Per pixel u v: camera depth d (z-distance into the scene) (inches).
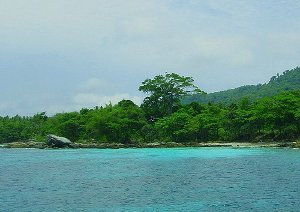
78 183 1430.9
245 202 1032.2
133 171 1772.9
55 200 1102.4
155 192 1209.4
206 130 3902.6
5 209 990.4
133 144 3855.8
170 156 2583.7
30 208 1000.9
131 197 1133.1
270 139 3619.6
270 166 1834.4
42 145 4215.1
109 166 2022.6
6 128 5905.5
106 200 1095.0
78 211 968.3
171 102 4970.5
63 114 4955.7
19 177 1624.0
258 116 3533.5
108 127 4074.8
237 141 3821.4
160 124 4109.3
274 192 1165.7
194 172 1695.4
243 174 1587.1
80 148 3833.7
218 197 1108.5
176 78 4945.9
